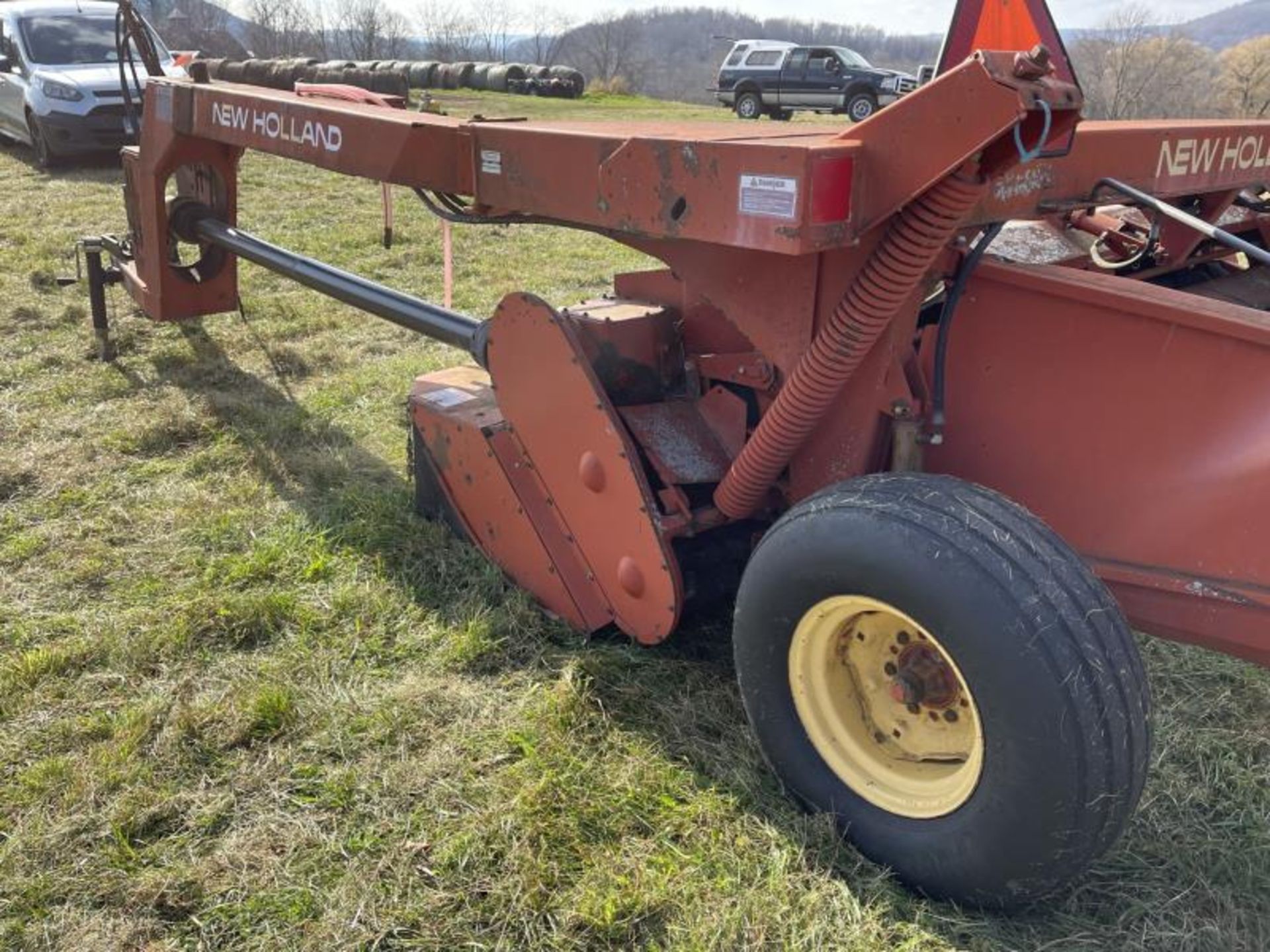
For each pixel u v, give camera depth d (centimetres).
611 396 295
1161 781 262
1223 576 223
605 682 293
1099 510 239
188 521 389
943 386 248
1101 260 327
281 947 214
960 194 200
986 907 220
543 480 307
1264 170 340
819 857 233
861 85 2350
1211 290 354
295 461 439
